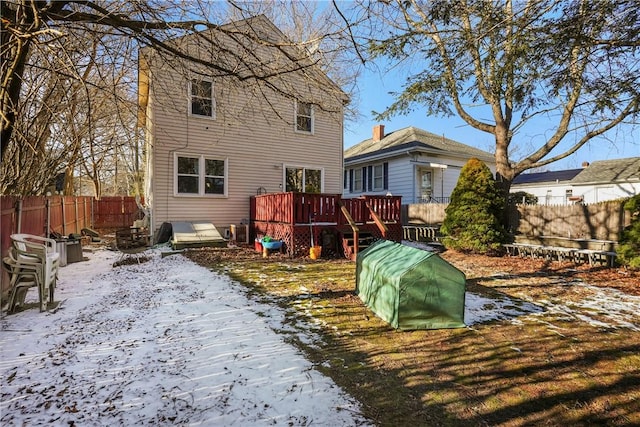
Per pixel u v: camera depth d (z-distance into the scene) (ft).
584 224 29.45
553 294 18.13
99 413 7.48
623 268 24.64
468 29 14.75
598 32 12.80
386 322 13.58
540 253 30.83
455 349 11.22
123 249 31.94
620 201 27.17
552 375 9.62
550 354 10.94
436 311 13.10
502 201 32.55
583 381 9.32
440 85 22.59
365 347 11.27
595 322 13.89
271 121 39.75
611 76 15.19
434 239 41.29
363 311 14.94
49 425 7.06
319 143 43.52
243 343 11.30
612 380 9.40
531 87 17.01
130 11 11.69
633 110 16.83
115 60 12.66
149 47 12.84
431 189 55.77
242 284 19.34
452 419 7.56
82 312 14.05
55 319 13.20
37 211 22.13
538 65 14.61
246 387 8.61
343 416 7.52
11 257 13.73
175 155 34.60
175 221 34.86
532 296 17.71
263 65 13.51
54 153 27.45
